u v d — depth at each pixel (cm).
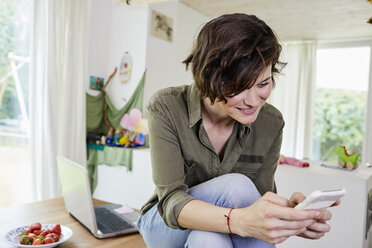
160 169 93
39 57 285
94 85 339
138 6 333
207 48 75
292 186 213
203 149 100
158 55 343
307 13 383
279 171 218
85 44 317
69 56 304
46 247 113
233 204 84
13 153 282
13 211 157
